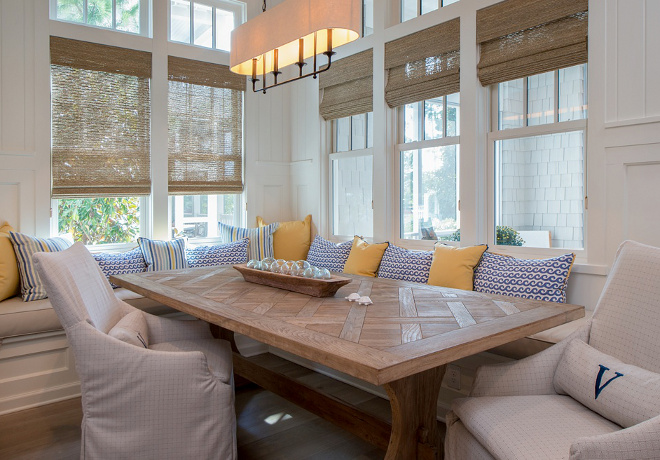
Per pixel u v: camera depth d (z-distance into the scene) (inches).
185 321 100.1
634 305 67.2
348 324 66.9
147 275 115.4
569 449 49.6
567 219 114.3
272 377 104.4
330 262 152.7
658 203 96.4
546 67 113.4
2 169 131.6
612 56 101.6
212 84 169.9
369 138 162.9
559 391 68.9
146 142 156.8
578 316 76.7
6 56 132.4
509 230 125.7
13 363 116.1
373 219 156.3
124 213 157.6
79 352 73.4
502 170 126.8
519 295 104.7
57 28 140.2
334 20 82.8
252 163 179.9
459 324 66.7
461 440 65.4
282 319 69.9
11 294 124.2
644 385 55.6
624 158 100.2
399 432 68.3
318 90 175.8
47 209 138.9
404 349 55.0
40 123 137.6
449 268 116.5
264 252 167.5
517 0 117.3
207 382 75.9
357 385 132.0
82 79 145.5
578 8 106.8
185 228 170.2
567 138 114.0
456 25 130.8
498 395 70.4
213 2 171.5
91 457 73.9
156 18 157.2
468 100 128.1
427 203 145.6
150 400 73.5
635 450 44.7
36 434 103.4
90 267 87.1
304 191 183.2
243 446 98.8
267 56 107.8
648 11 96.4
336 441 101.2
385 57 150.4
